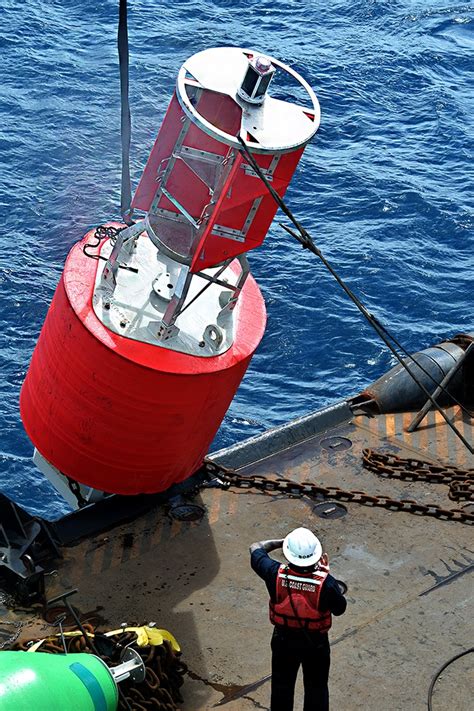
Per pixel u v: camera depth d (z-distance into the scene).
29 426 9.34
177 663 7.92
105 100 34.56
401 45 42.66
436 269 25.34
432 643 8.33
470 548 9.58
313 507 10.16
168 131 8.76
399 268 25.09
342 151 32.03
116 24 41.94
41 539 9.30
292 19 45.16
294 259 25.09
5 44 38.47
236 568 9.22
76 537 9.52
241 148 7.88
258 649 8.27
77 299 8.74
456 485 10.45
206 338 8.97
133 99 34.97
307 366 21.00
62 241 25.42
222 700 7.75
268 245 25.67
